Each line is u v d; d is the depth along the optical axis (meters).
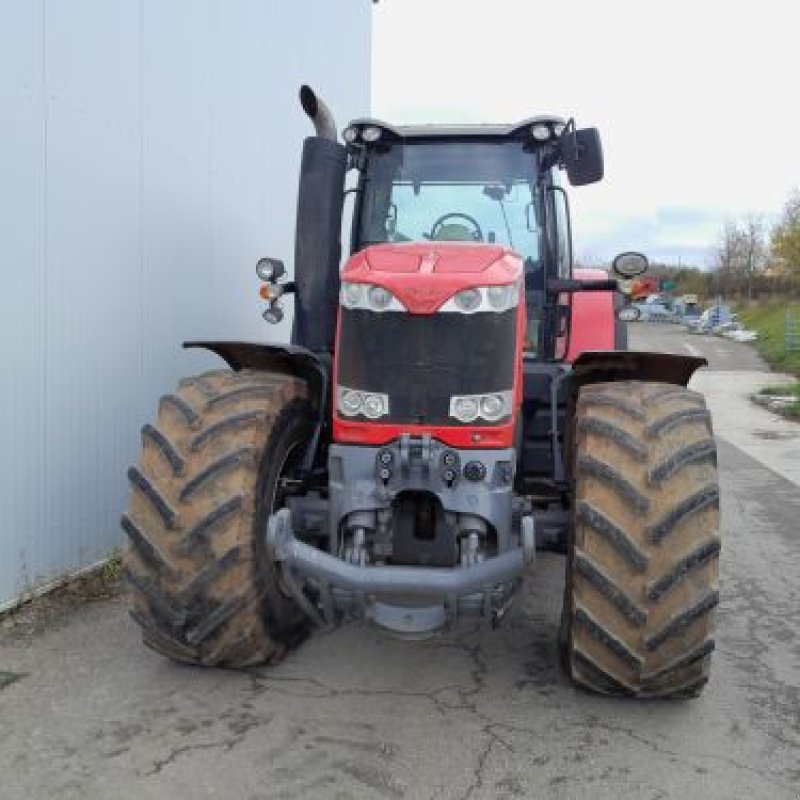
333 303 4.20
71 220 4.52
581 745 3.17
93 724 3.24
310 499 3.74
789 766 3.07
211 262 5.95
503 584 3.30
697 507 3.11
